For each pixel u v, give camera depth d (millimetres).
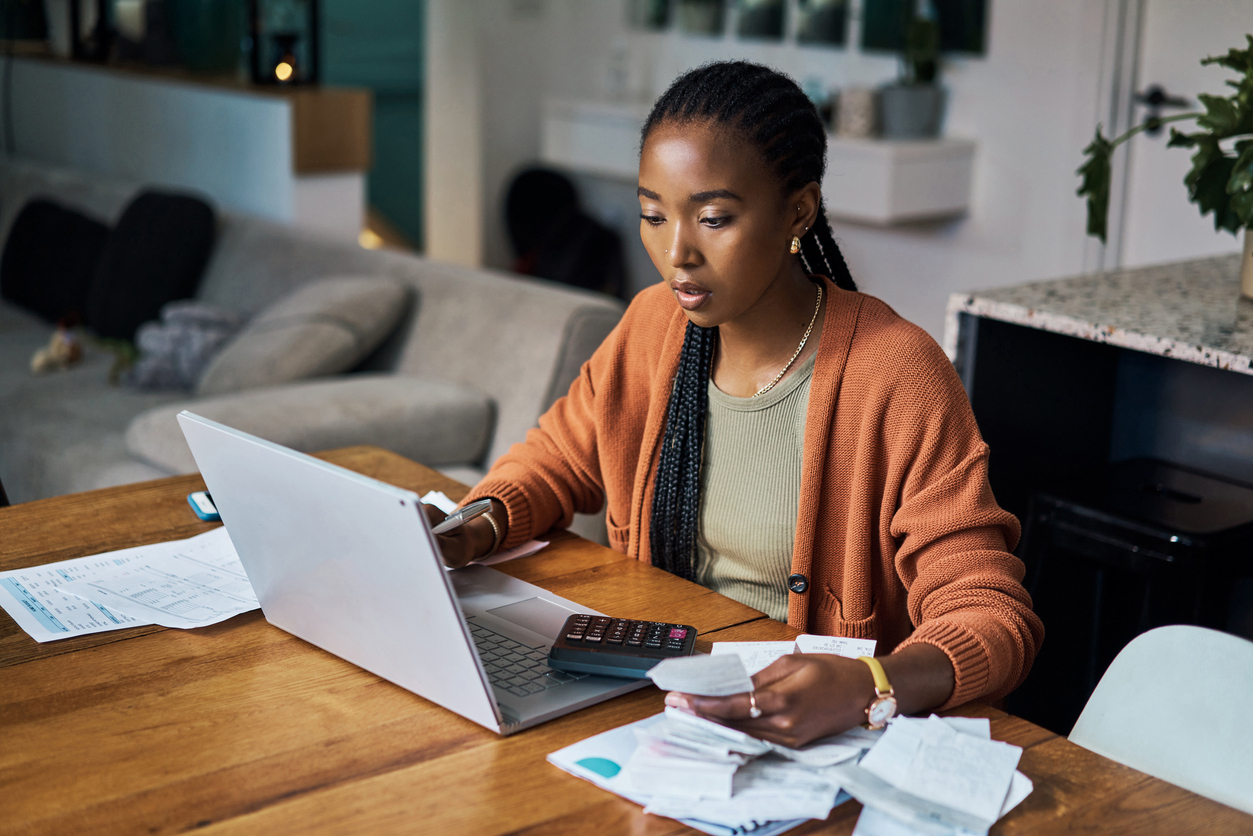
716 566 1275
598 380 1361
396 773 842
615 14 4992
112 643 1040
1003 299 1808
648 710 934
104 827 774
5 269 3750
